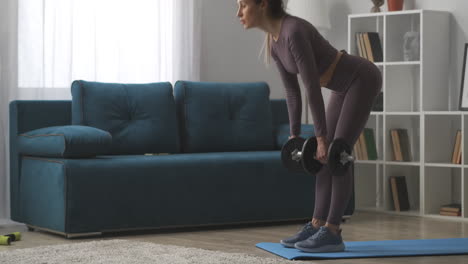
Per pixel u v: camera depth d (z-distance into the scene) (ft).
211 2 19.42
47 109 15.06
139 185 13.61
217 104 16.35
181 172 14.03
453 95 17.46
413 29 17.30
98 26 16.79
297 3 18.49
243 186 14.64
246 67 20.16
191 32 18.47
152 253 11.01
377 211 17.58
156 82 16.53
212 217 14.33
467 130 16.19
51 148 13.39
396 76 17.67
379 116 17.81
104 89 15.19
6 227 15.05
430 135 16.87
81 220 13.07
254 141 16.48
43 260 10.42
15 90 15.49
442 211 16.56
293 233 13.79
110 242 12.08
